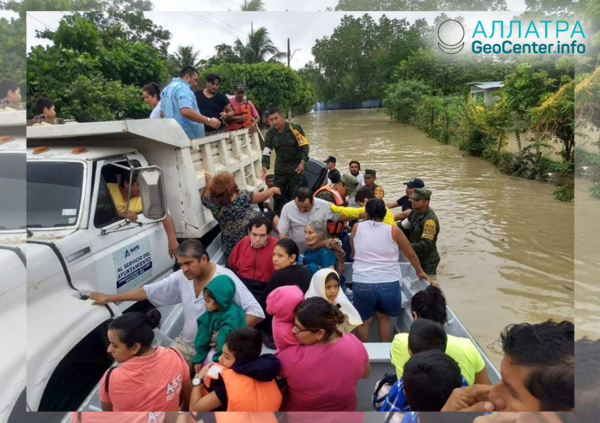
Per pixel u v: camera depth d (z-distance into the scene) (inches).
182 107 193.2
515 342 81.8
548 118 324.2
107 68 267.3
